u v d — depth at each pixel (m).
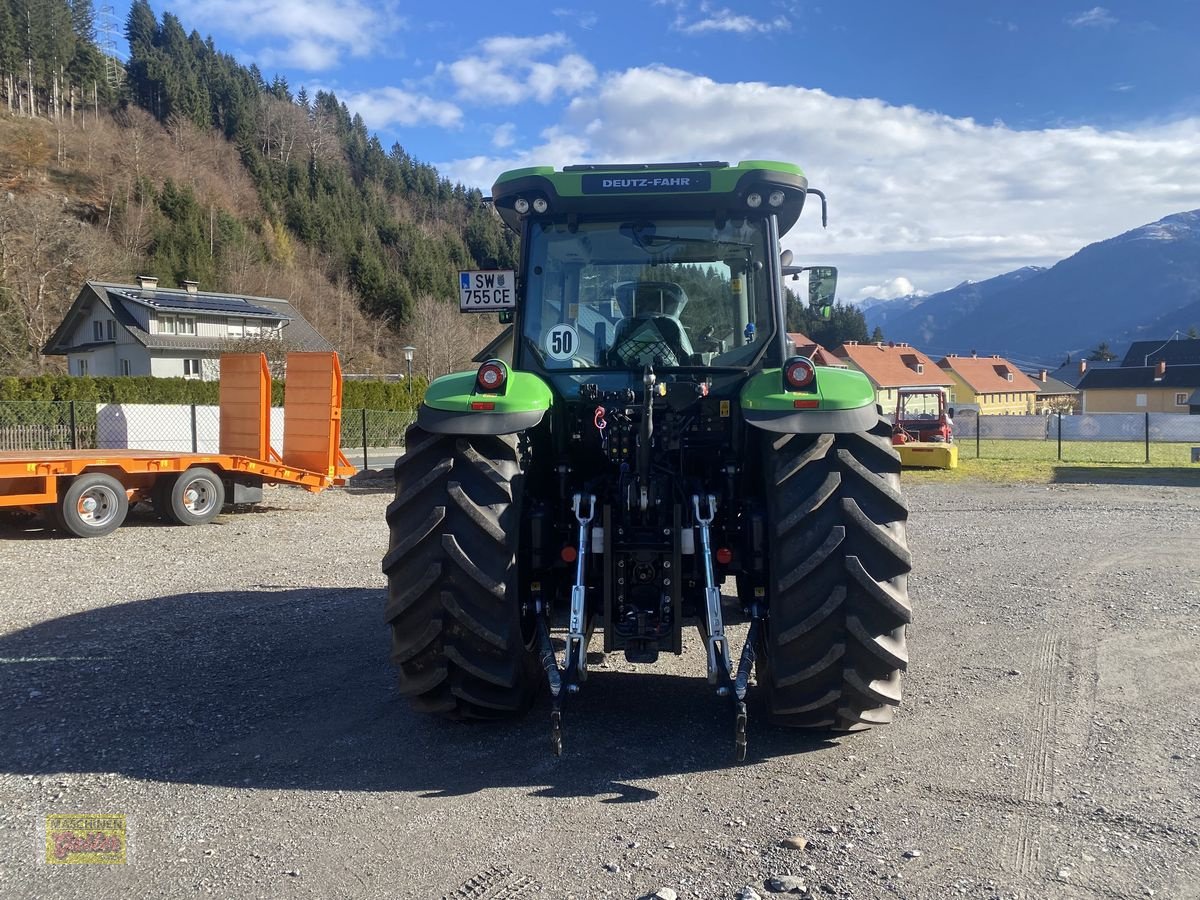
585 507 3.72
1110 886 2.54
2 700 4.30
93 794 3.25
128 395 31.44
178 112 86.56
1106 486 15.59
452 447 3.70
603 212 4.10
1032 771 3.36
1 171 65.44
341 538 9.84
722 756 3.54
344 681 4.58
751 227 4.08
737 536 3.98
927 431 23.28
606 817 3.02
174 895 2.57
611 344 4.09
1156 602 6.27
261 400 12.30
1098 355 119.25
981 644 5.21
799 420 3.48
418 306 69.81
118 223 64.50
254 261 68.19
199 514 11.05
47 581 7.39
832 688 3.47
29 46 85.38
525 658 3.80
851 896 2.50
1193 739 3.68
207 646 5.27
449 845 2.84
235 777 3.39
